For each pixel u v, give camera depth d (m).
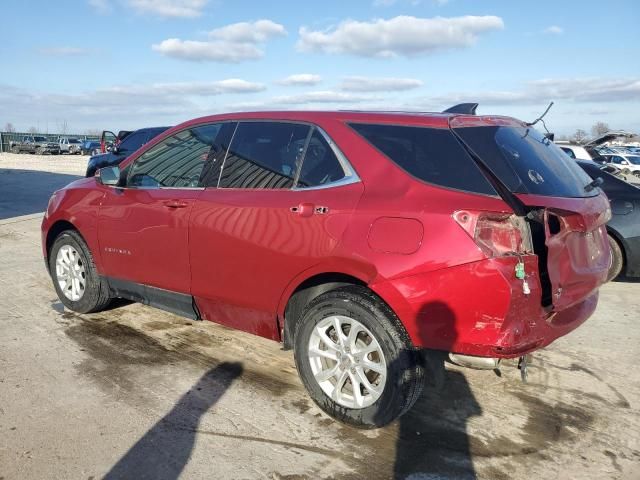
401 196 3.07
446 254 2.82
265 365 4.11
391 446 3.08
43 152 52.06
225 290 3.83
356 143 3.39
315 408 3.48
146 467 2.83
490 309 2.75
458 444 3.12
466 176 3.00
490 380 3.94
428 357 3.08
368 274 3.05
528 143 3.53
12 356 4.15
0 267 6.97
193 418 3.32
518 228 2.81
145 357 4.20
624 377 4.03
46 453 2.92
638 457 3.02
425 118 3.34
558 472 2.88
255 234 3.58
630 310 5.63
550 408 3.55
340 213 3.22
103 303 4.98
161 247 4.20
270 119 3.87
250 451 2.99
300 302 3.55
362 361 3.16
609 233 6.28
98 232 4.70
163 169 4.39
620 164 37.41
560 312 3.20
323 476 2.80
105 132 16.42
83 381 3.76
